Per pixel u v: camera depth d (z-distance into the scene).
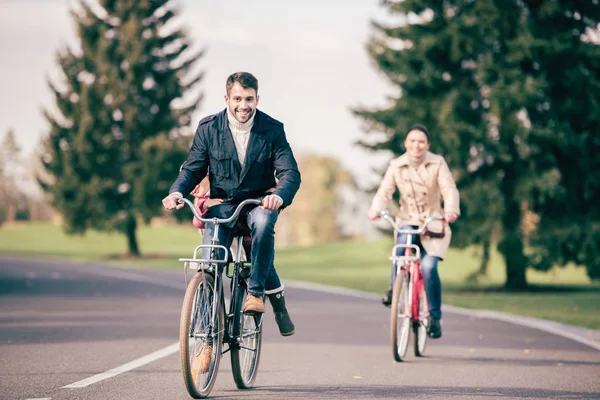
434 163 11.80
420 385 9.05
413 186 11.85
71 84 62.97
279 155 8.17
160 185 62.53
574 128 33.22
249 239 8.45
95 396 7.99
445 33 32.91
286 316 8.75
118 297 23.22
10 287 27.30
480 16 32.19
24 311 18.25
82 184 62.34
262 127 8.10
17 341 12.70
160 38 63.66
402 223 11.98
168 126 63.53
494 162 32.91
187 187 8.15
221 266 8.05
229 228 8.18
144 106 63.66
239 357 8.42
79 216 63.00
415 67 34.06
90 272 39.38
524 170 32.38
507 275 34.47
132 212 62.19
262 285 8.17
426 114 33.19
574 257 33.22
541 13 32.62
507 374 9.95
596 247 32.59
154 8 63.88
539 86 31.20
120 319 16.66
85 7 63.25
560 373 10.09
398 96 34.56
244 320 8.50
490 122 32.44
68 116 63.06
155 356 11.08
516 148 32.16
